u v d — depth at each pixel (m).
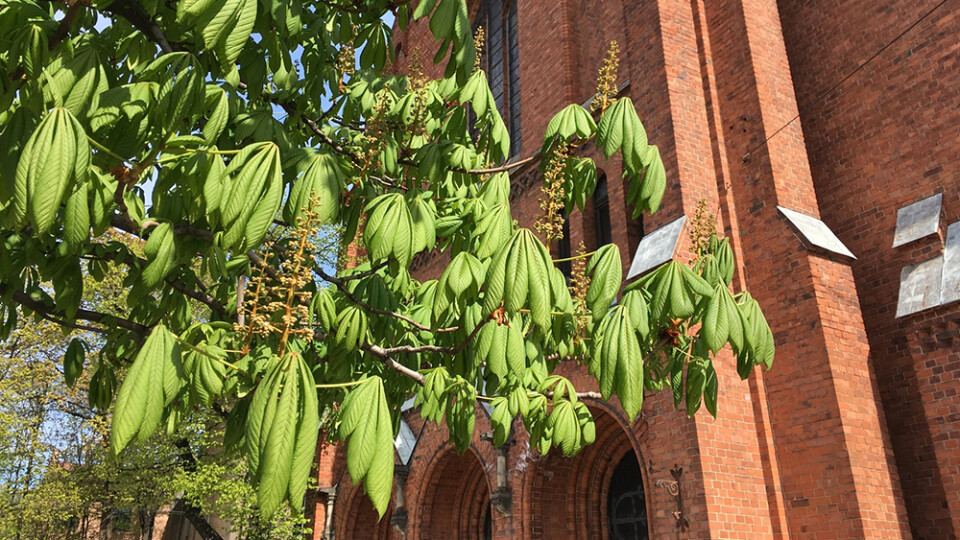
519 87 16.94
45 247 4.09
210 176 2.76
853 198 10.82
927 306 8.47
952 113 9.79
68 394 19.11
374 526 18.05
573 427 4.16
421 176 4.15
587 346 4.27
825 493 8.35
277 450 1.99
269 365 2.17
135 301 4.47
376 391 2.34
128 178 2.97
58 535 20.16
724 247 4.28
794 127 10.77
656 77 11.13
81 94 2.69
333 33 4.71
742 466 8.68
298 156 3.43
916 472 9.21
